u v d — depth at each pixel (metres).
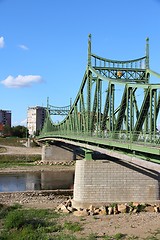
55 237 30.95
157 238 29.84
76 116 64.25
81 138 51.81
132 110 35.88
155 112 31.67
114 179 44.44
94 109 51.91
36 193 60.00
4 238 30.72
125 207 41.31
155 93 31.98
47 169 97.31
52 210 43.75
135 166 44.75
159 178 45.06
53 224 36.09
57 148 113.25
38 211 42.84
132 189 44.56
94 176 44.31
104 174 44.47
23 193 59.81
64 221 37.38
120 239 30.11
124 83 38.41
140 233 31.64
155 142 28.45
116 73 57.16
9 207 45.31
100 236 31.30
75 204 44.09
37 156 123.25
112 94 43.91
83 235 31.78
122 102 38.50
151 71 54.62
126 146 32.97
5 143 166.62
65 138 73.31
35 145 160.50
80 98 61.44
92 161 44.50
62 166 103.88
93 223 36.16
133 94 36.97
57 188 67.12
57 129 102.12
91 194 43.94
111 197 44.06
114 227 34.16
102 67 57.12
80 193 44.00
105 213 40.62
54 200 52.91
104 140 39.91
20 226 34.34
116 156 37.22
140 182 44.81
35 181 76.94
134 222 35.81
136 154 32.81
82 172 44.28
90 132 50.09
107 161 44.62
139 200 44.41
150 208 42.16
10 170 94.38
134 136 32.56
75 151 111.75
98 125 49.84
